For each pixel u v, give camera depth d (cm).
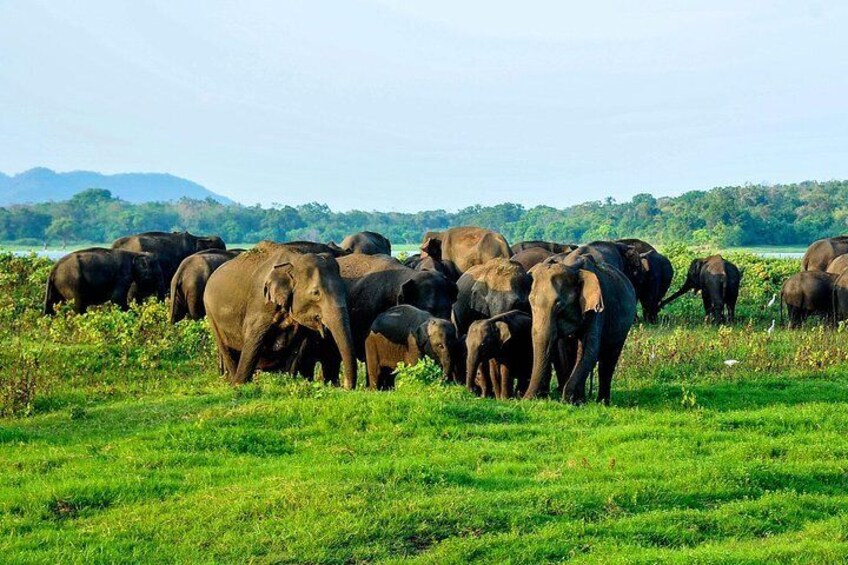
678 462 2417
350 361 3291
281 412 2822
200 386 3434
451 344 3406
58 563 1828
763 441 2650
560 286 3247
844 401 3406
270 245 3744
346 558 1883
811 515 2161
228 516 2036
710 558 1828
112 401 3269
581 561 1828
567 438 2670
